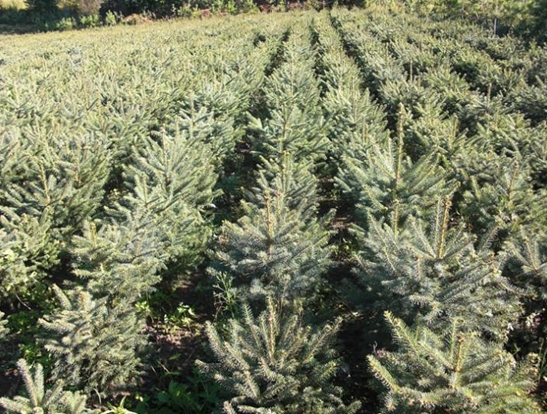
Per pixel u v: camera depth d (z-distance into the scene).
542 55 14.00
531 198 5.62
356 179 6.64
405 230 4.96
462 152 7.02
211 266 5.38
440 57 15.45
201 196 7.11
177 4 46.16
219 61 15.48
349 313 5.65
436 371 3.46
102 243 4.97
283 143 8.12
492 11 23.36
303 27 28.42
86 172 7.10
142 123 9.69
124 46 23.80
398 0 37.41
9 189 6.66
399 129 5.83
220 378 3.91
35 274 6.10
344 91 10.82
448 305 4.09
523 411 3.44
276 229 4.93
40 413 3.47
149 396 4.95
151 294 6.28
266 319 4.38
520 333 4.88
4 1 58.94
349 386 4.68
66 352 4.27
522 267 4.66
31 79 13.83
